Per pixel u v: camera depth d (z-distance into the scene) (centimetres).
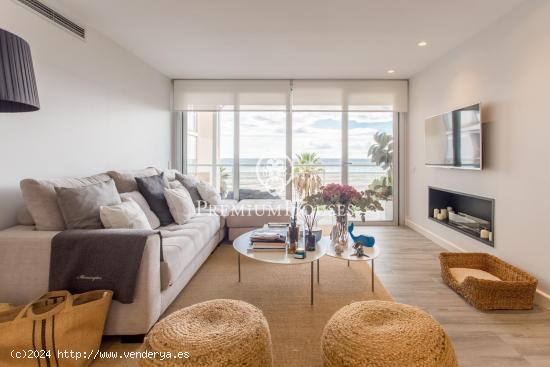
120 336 180
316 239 256
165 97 468
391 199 509
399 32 308
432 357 118
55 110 249
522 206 245
